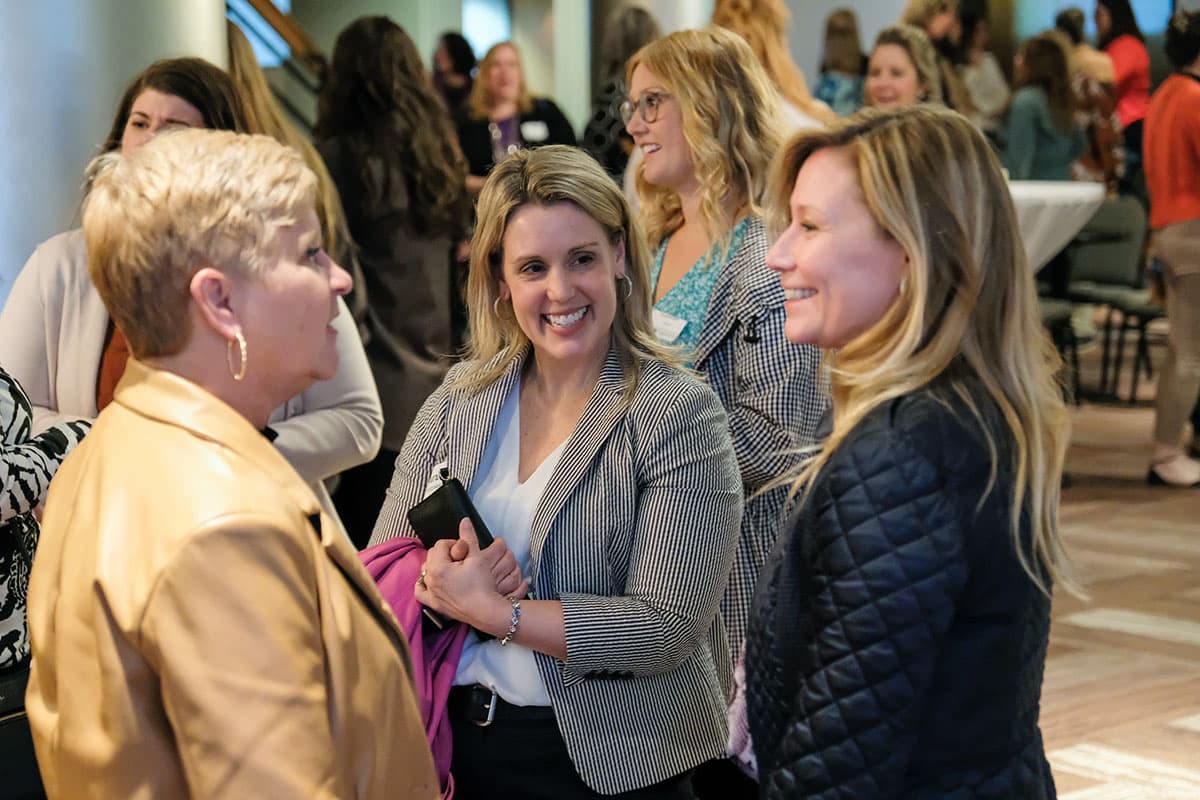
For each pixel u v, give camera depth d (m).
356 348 2.68
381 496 3.56
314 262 1.28
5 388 1.96
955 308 1.42
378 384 3.66
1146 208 8.38
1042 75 7.86
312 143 4.11
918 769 1.37
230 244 1.20
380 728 1.22
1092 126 8.03
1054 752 3.31
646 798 1.85
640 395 1.87
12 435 1.95
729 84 2.51
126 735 1.11
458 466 1.96
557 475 1.86
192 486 1.13
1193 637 4.16
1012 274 1.45
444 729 1.80
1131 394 8.13
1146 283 8.16
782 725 1.47
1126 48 8.56
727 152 2.50
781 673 1.47
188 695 1.08
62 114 3.33
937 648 1.34
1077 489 6.15
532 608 1.76
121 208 1.21
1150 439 7.14
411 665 1.30
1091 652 4.04
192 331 1.22
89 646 1.13
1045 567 1.44
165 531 1.11
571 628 1.75
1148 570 4.89
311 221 1.28
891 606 1.33
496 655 1.83
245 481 1.15
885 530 1.34
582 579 1.85
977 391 1.42
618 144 4.66
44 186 3.31
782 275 1.53
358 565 1.25
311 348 1.26
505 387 1.98
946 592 1.34
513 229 1.87
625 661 1.78
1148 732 3.43
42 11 3.27
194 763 1.08
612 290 1.89
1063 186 5.07
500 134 7.25
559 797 1.83
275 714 1.09
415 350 3.75
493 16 10.89
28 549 1.94
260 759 1.07
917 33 6.39
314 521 1.21
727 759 2.13
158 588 1.09
